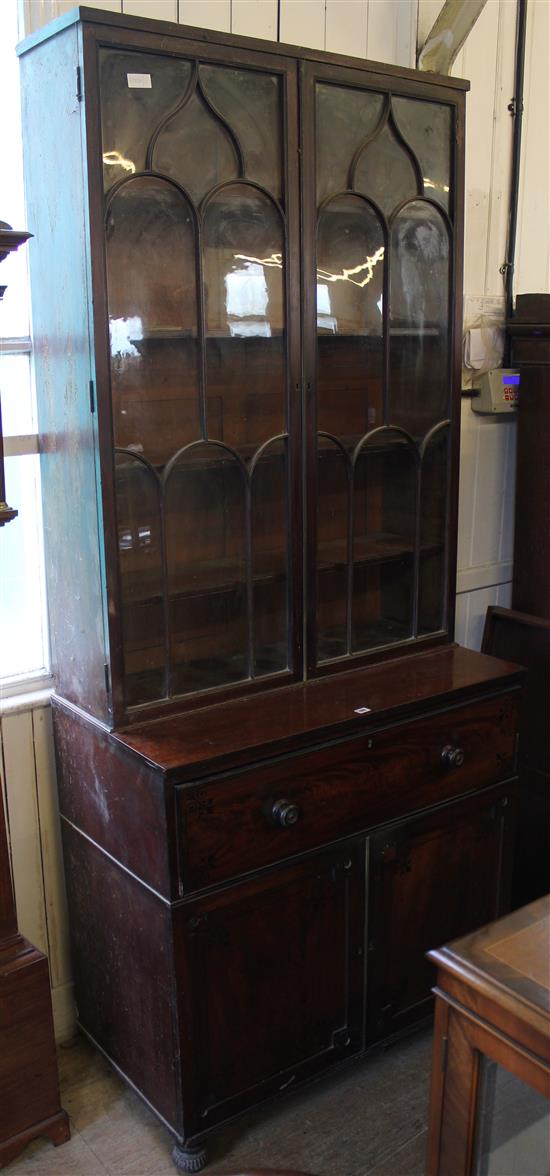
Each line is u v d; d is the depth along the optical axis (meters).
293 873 1.86
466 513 2.70
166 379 1.75
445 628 2.28
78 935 2.12
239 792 1.75
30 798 2.10
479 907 2.24
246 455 1.88
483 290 2.61
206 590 1.89
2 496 1.64
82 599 1.83
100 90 1.57
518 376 2.59
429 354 2.12
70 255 1.67
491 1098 1.22
